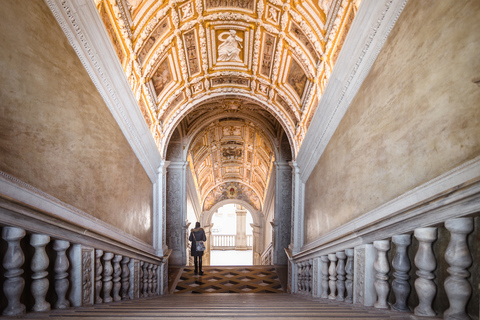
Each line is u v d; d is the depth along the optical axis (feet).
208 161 51.42
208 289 26.89
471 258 5.87
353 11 12.14
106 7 12.42
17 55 7.63
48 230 7.99
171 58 19.43
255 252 63.00
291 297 18.29
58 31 9.48
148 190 21.20
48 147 8.96
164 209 23.84
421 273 7.07
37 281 7.97
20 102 7.75
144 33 15.74
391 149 9.25
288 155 36.94
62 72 9.72
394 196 9.02
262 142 43.73
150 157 20.40
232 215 98.53
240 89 25.03
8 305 7.06
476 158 5.77
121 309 8.84
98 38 11.43
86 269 10.15
